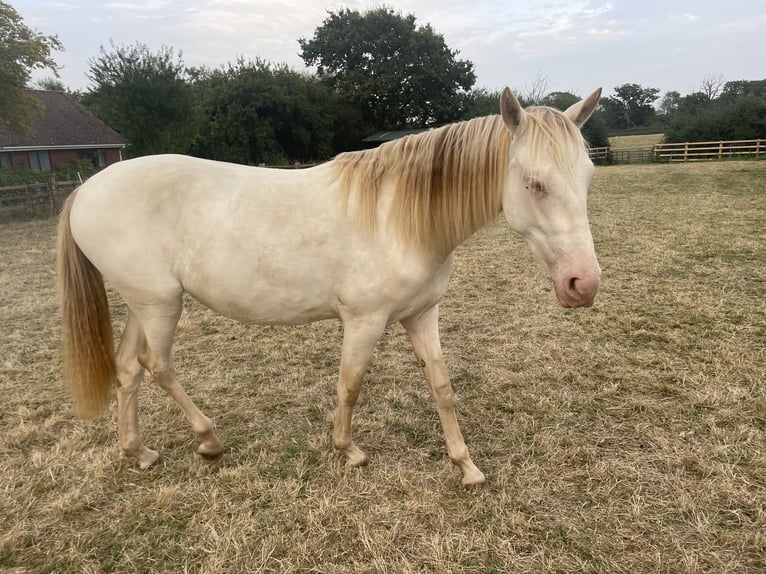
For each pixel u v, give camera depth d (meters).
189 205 2.00
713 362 3.20
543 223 1.67
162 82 17.47
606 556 1.78
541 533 1.89
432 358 2.15
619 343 3.60
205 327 4.26
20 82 13.05
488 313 4.38
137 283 2.02
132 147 19.45
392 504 2.06
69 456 2.42
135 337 2.25
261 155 27.25
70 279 2.10
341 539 1.89
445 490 2.15
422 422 2.71
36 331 4.25
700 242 6.50
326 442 2.53
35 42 12.88
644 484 2.13
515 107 1.65
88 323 2.12
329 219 1.94
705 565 1.73
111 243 1.98
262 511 2.04
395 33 32.06
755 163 19.09
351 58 33.09
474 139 1.83
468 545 1.83
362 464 2.32
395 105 32.16
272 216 1.97
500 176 1.80
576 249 1.62
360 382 2.12
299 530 1.94
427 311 2.17
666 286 4.80
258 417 2.80
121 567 1.79
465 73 33.19
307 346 3.80
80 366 2.12
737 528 1.88
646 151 25.20
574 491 2.12
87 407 2.15
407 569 1.73
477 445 2.48
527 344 3.65
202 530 1.95
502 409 2.82
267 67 28.64
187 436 2.62
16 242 8.60
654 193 12.09
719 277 5.00
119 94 17.25
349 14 33.34
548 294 4.82
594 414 2.71
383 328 2.04
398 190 1.88
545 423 2.64
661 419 2.62
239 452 2.46
